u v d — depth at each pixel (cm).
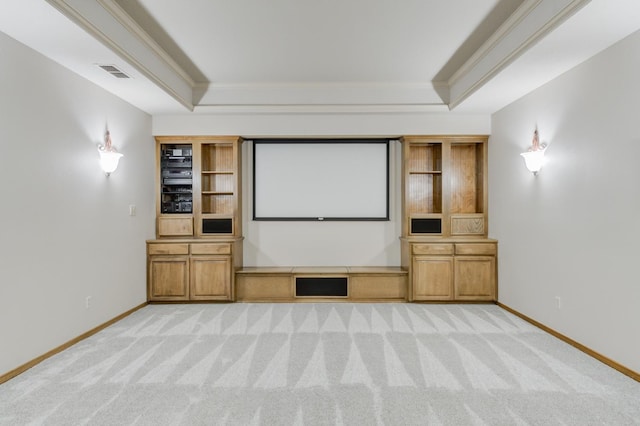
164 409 234
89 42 289
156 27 339
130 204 454
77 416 226
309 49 388
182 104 462
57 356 319
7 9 241
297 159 554
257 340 357
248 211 556
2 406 237
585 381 271
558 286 363
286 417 225
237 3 298
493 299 495
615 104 291
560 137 360
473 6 305
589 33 273
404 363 304
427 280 499
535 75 360
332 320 422
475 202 545
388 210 554
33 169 303
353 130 514
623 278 284
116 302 422
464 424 217
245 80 483
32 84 302
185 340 358
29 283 298
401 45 378
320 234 556
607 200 300
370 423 219
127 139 448
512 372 286
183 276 497
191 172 527
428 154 548
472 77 416
